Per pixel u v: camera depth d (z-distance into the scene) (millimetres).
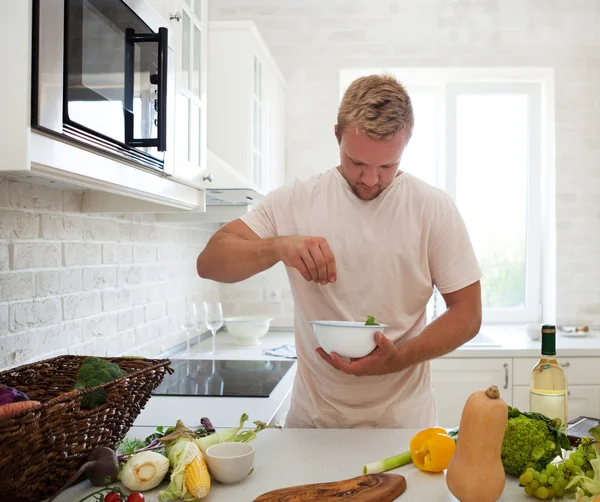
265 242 1418
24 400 988
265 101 2979
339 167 1632
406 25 3486
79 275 1812
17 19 952
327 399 1604
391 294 1571
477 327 1536
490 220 3754
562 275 3492
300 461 1203
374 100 1342
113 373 1163
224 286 3537
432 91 3773
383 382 1591
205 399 1847
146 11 1412
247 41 2615
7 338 1444
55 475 986
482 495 956
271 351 2730
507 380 2947
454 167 3734
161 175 1575
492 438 966
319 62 3502
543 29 3461
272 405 1764
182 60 1741
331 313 1593
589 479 945
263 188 2975
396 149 1359
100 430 1073
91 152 1175
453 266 1560
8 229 1442
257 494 1042
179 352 2756
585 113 3473
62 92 1040
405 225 1549
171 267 2711
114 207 1814
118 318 2117
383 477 1071
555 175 3490
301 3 3494
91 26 1154
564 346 2969
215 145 2629
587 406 2941
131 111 1348
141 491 1036
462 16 3471
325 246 1349
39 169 1012
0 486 886
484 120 3744
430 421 1646
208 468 1079
